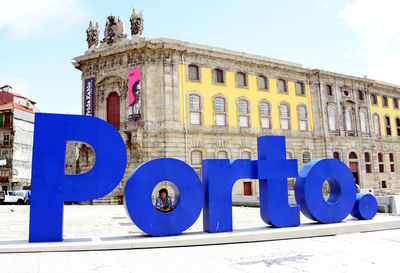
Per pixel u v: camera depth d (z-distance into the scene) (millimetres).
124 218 17406
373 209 13414
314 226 11508
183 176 10719
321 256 8008
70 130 9953
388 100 45312
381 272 6496
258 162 11539
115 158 10203
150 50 29172
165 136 28203
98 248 9000
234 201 27281
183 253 8562
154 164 10406
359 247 9086
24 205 32156
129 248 9164
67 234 11664
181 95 29469
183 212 10578
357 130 39625
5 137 44844
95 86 31266
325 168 12406
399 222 12797
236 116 32281
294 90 36375
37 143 9695
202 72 30969
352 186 12914
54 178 9695
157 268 7004
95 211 21906
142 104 28609
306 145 36000
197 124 30047
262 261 7562
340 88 39125
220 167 11180
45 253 8562
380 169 42719
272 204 11461
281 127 34844
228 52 32344
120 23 31297
